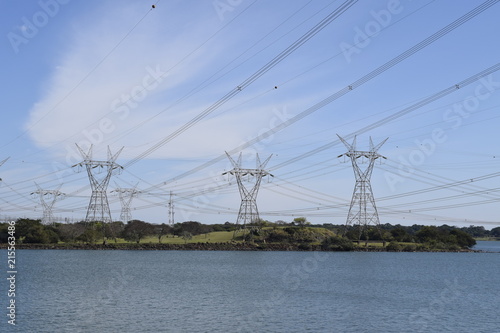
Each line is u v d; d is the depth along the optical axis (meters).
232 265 134.75
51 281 91.88
